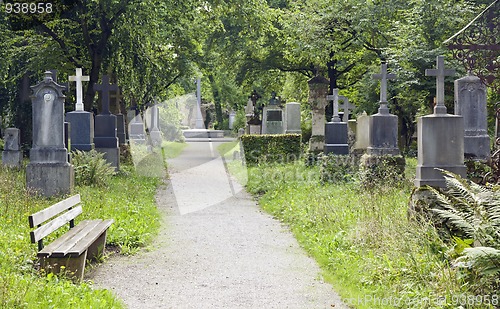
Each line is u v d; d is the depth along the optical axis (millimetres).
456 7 26984
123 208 12633
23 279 6922
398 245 8508
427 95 26906
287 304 7109
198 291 7660
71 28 25281
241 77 41906
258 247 10414
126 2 23922
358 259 8766
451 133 11680
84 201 13203
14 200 11930
